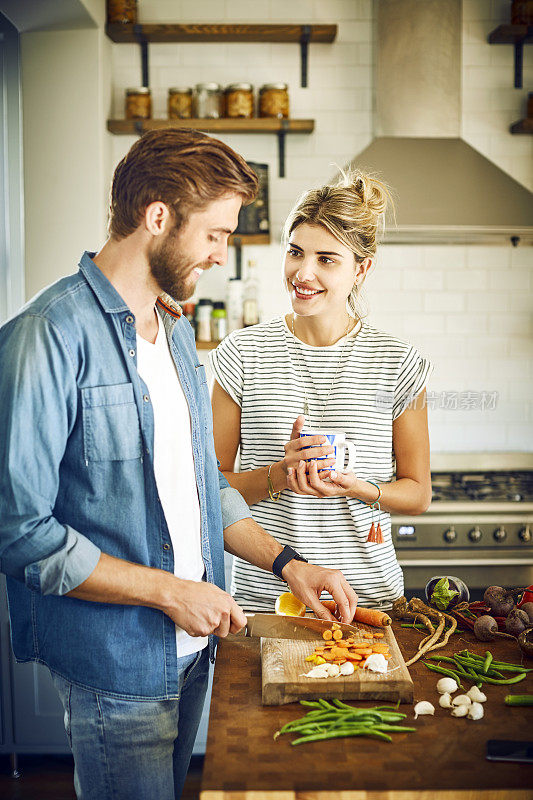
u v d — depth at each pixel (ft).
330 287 5.41
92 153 10.71
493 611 5.12
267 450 5.84
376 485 5.49
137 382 4.10
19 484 3.65
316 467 5.14
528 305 12.15
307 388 5.81
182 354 4.68
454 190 10.62
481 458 11.89
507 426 12.23
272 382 5.82
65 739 9.05
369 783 3.26
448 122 11.10
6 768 9.29
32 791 8.76
